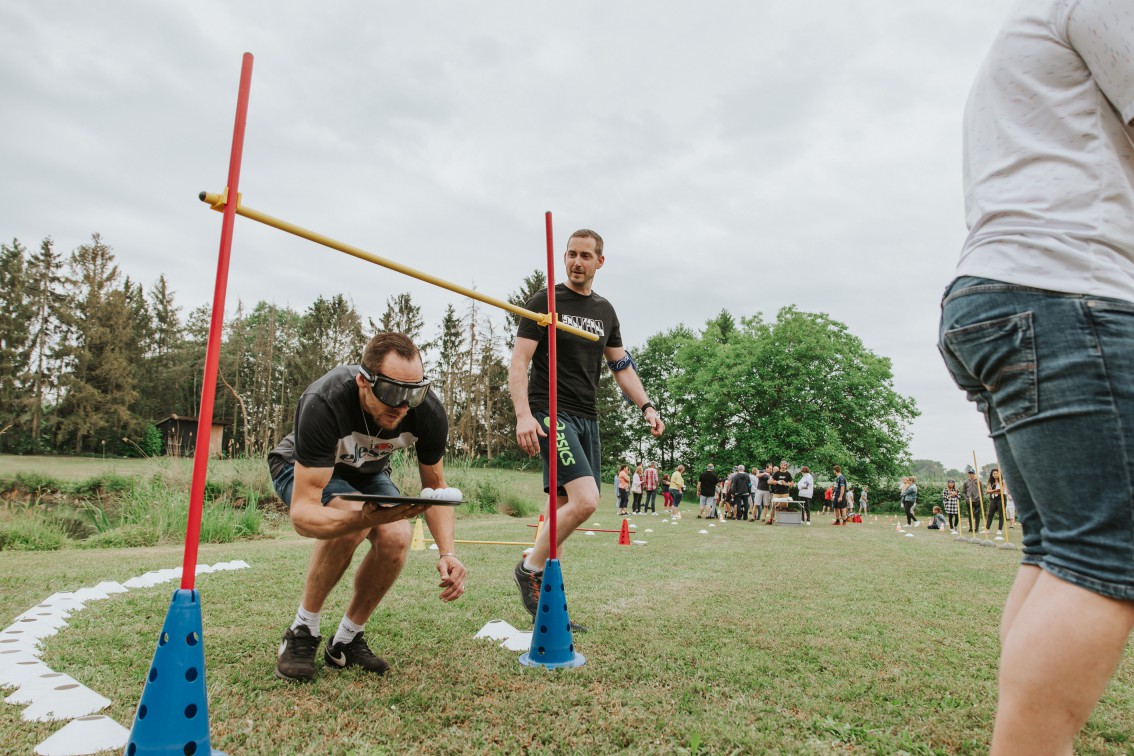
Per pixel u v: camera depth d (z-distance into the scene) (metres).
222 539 8.89
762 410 35.31
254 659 2.42
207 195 1.58
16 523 8.48
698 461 37.03
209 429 1.49
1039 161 1.11
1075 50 1.08
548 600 2.49
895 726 1.84
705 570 5.35
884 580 4.91
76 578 4.51
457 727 1.79
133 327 48.72
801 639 2.86
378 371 2.03
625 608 3.55
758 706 1.97
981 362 1.11
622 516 18.91
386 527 2.28
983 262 1.12
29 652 2.48
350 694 2.05
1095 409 0.96
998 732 1.00
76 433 41.53
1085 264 1.02
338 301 47.50
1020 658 0.98
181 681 1.39
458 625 3.05
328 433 2.05
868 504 34.06
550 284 2.85
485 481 16.17
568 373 3.27
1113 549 0.94
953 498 16.16
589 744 1.67
